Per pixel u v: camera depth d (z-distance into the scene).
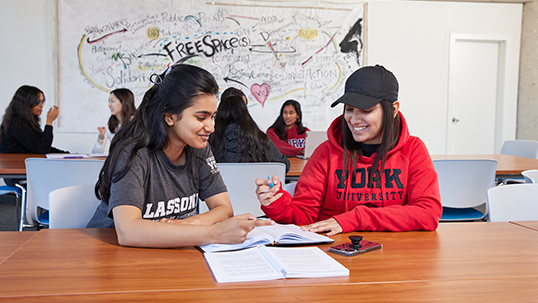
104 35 4.98
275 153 2.33
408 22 5.51
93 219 1.29
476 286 0.79
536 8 5.51
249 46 5.25
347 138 1.41
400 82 5.57
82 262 0.89
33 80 4.92
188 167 1.29
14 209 4.08
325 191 1.46
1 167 2.41
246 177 2.05
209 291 0.74
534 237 1.15
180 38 5.13
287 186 1.78
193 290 0.75
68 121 4.99
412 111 5.64
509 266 0.90
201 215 1.23
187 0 5.11
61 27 4.89
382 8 5.46
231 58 5.23
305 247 1.01
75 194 1.47
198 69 1.11
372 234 1.18
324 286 0.78
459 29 5.61
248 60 5.26
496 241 1.11
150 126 1.15
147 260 0.91
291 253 0.94
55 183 2.09
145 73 5.10
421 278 0.82
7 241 1.05
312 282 0.80
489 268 0.89
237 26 5.21
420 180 1.35
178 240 0.99
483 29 5.64
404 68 5.56
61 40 4.91
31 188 2.13
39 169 2.08
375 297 0.73
